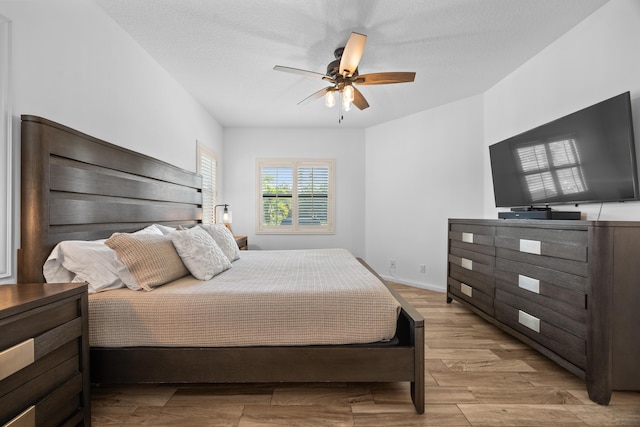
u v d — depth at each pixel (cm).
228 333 150
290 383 176
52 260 153
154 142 272
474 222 280
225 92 346
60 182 160
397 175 447
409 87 337
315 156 489
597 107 198
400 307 153
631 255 155
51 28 163
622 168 185
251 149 487
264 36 235
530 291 207
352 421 143
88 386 132
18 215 146
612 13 200
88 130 191
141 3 198
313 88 335
